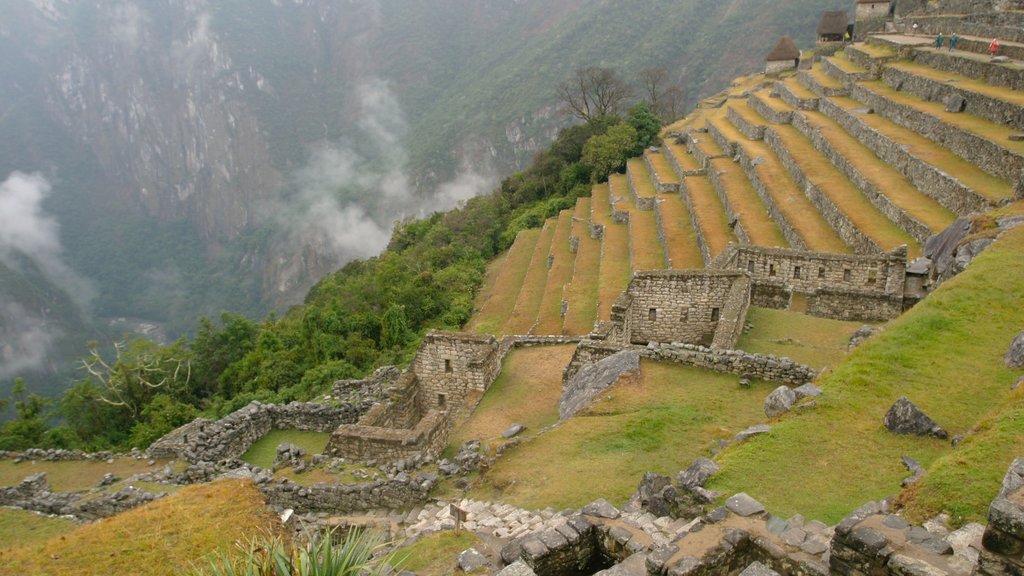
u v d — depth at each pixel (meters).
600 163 82.69
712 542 10.09
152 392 45.03
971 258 24.61
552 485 15.71
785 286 32.09
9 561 13.72
